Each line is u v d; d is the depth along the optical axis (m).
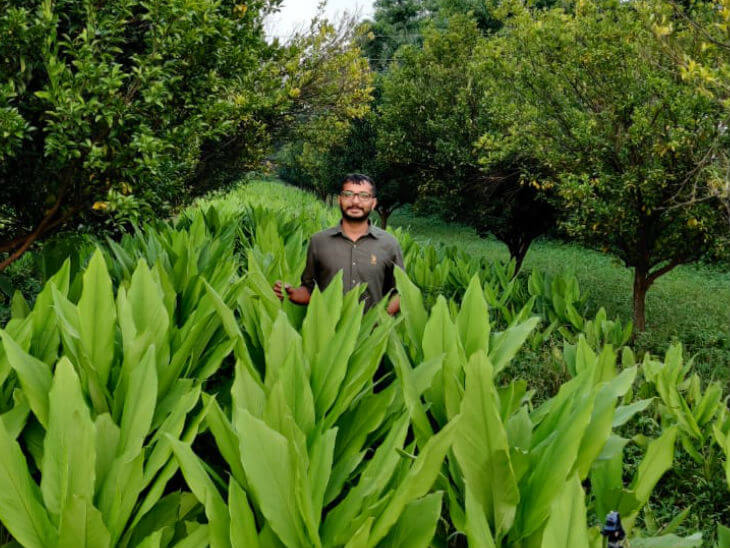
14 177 4.75
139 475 1.69
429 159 13.59
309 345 2.48
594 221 8.05
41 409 1.89
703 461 3.60
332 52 11.96
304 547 1.54
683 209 7.37
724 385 6.11
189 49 4.71
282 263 4.25
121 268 3.88
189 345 2.33
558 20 8.13
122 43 5.04
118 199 4.32
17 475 1.54
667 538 1.98
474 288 2.46
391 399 2.08
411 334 2.61
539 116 8.41
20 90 4.06
